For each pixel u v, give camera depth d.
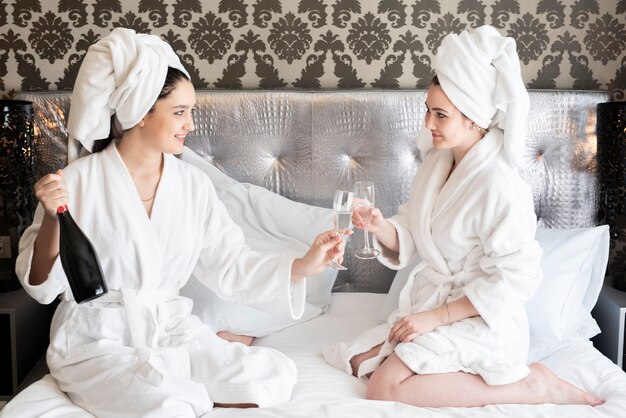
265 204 2.78
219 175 2.82
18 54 2.92
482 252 2.23
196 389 1.89
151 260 2.06
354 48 2.97
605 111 2.77
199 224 2.18
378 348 2.26
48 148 2.82
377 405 1.94
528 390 2.06
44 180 1.84
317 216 2.77
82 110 1.99
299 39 2.96
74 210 2.03
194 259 2.17
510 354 2.17
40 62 2.92
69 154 2.12
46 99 2.79
